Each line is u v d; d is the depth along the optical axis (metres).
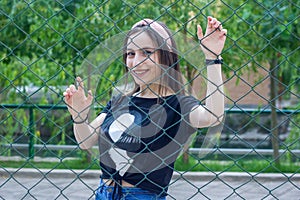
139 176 3.00
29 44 7.84
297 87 8.40
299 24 7.16
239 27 7.66
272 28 7.18
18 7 7.34
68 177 7.50
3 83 8.54
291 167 8.26
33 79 8.67
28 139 8.71
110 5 7.02
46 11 7.59
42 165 8.10
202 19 6.57
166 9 3.12
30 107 7.88
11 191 6.89
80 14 7.32
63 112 9.03
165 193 3.07
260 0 7.36
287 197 7.14
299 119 8.48
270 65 8.16
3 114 7.12
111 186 3.07
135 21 7.00
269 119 10.52
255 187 7.54
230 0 7.73
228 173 7.88
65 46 7.55
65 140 9.39
